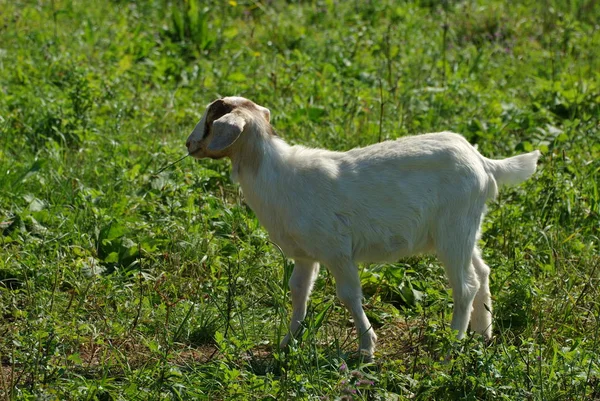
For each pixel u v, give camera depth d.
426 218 9.73
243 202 13.22
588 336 10.33
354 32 21.36
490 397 8.78
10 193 12.77
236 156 9.64
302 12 23.19
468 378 8.71
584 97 17.30
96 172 13.66
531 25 23.03
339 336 10.45
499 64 20.42
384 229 9.62
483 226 12.58
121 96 16.50
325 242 9.50
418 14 23.47
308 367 9.02
